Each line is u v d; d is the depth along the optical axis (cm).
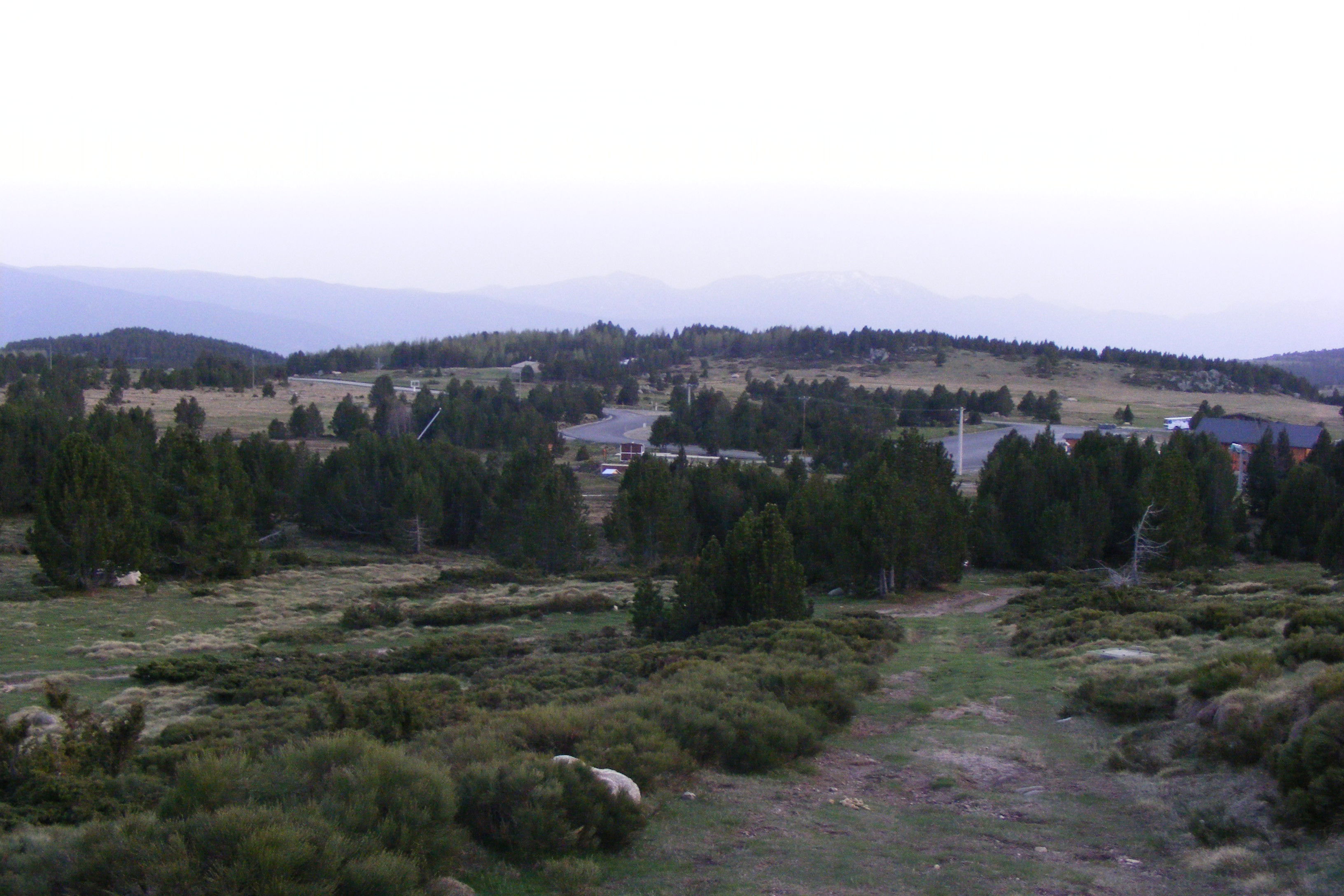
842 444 9950
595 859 871
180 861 629
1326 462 7350
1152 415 14912
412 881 677
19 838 740
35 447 6494
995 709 1700
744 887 818
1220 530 5125
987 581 4678
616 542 6047
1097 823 1045
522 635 3478
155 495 5003
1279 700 1137
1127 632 2297
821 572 4741
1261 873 821
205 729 1636
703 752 1241
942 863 899
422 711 1385
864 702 1784
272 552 5703
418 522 6284
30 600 3991
